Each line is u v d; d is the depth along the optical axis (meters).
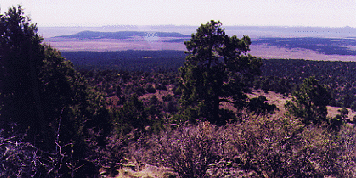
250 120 7.78
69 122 13.73
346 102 62.53
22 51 11.95
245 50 23.08
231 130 7.99
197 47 24.36
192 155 6.89
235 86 22.73
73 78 17.98
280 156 6.87
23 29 12.02
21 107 11.98
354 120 35.41
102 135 16.48
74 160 10.86
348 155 7.07
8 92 12.13
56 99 13.58
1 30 11.48
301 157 6.79
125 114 21.02
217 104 23.02
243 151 7.46
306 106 22.70
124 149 12.34
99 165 10.55
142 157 10.06
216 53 24.23
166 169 8.37
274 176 6.76
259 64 22.77
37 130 11.72
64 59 16.47
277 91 71.50
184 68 25.34
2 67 11.82
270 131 7.18
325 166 6.70
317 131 8.67
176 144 7.21
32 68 12.23
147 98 60.19
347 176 6.59
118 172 9.10
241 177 6.72
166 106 51.72
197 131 7.33
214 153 7.23
